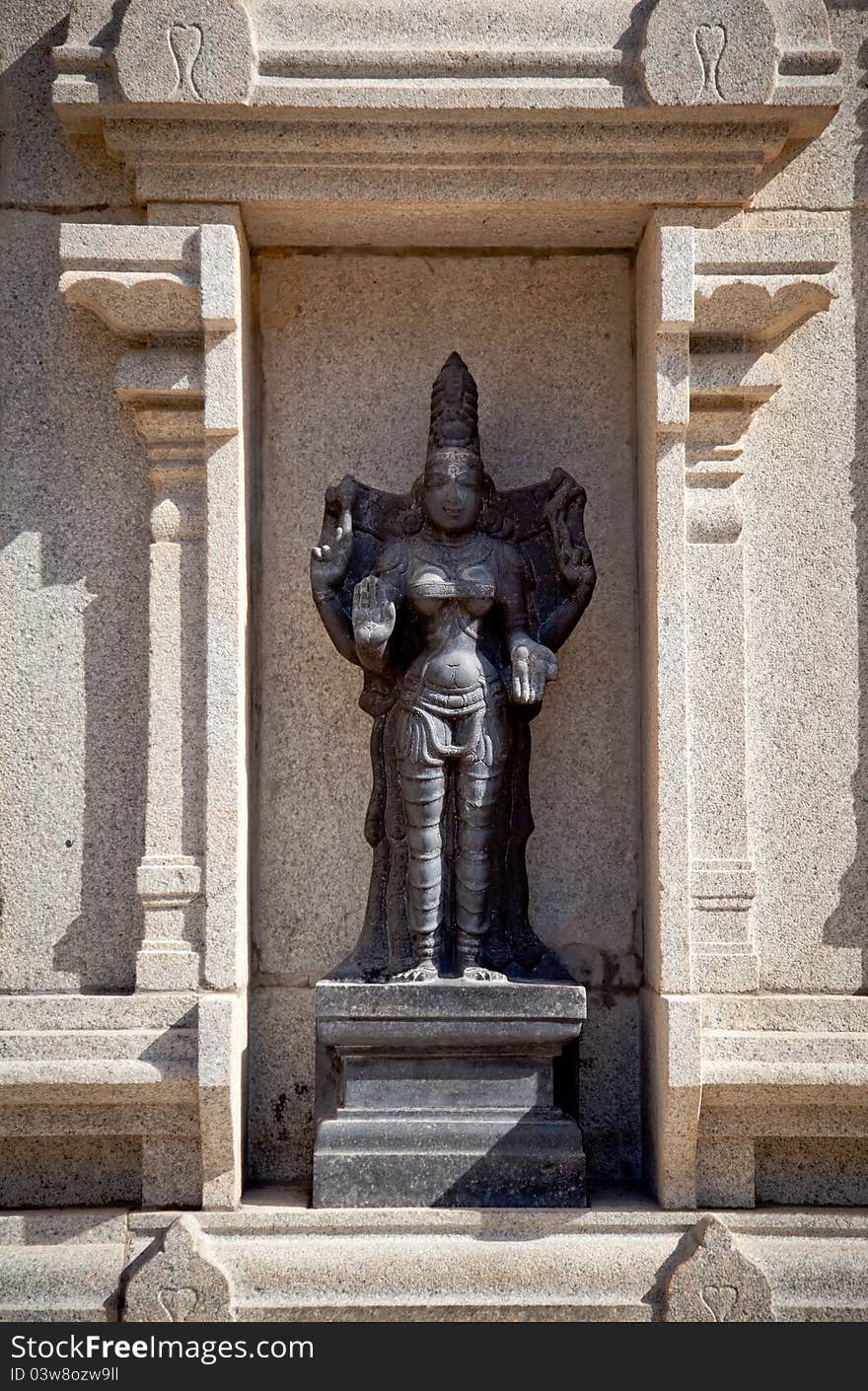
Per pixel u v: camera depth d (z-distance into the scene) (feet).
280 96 13.03
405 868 13.57
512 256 14.76
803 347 14.16
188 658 13.43
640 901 14.34
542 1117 12.92
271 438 14.65
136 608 13.84
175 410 13.50
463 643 13.29
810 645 13.88
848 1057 12.94
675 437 13.48
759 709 13.82
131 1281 12.32
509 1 13.41
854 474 14.03
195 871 13.15
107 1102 12.95
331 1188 12.76
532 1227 12.66
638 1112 14.14
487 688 13.29
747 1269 12.41
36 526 13.85
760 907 13.64
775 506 14.01
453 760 13.26
